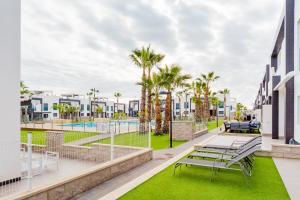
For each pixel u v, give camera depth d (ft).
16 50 21.70
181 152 32.94
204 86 129.70
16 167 21.34
